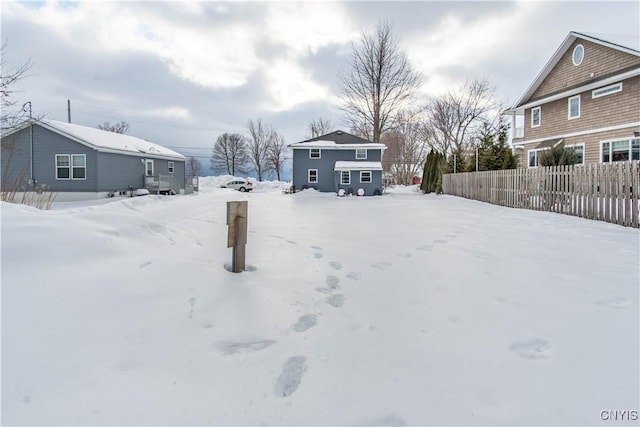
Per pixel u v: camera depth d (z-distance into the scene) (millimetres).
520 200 10703
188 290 2697
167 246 3941
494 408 1635
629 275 3600
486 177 13266
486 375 1896
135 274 2760
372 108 31797
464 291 3160
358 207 12773
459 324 2504
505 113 21219
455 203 13531
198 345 2096
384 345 2219
